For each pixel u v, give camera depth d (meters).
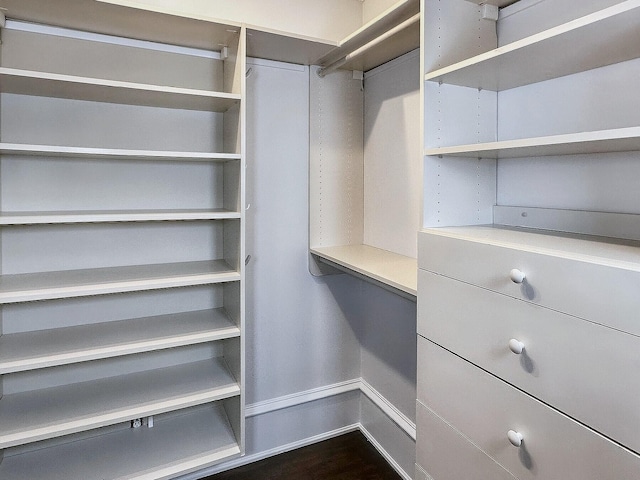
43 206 1.73
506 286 1.07
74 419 1.55
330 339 2.41
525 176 1.46
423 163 1.41
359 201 2.37
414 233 1.98
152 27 1.69
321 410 2.41
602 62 1.17
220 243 2.07
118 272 1.77
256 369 2.22
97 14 1.57
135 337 1.69
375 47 1.88
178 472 1.68
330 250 2.21
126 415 1.59
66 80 1.45
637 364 0.79
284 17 2.12
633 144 1.02
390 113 2.12
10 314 1.72
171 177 1.94
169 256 1.97
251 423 2.22
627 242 1.11
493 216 1.56
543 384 0.98
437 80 1.39
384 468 2.18
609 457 0.85
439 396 1.34
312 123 2.21
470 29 1.46
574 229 1.29
